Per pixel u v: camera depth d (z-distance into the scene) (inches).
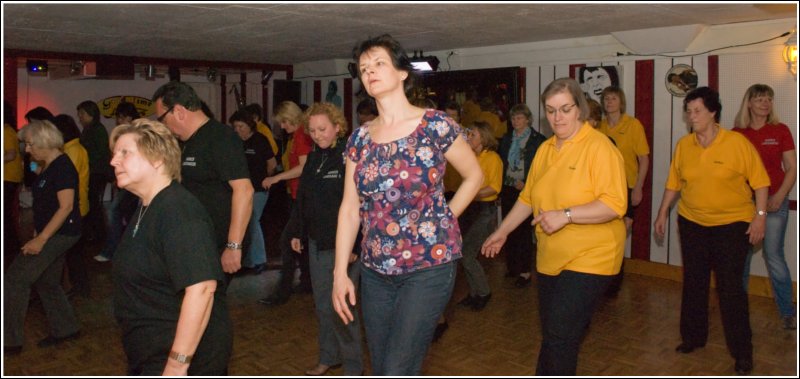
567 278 107.3
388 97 91.2
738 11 182.2
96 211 269.7
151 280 88.8
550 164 112.5
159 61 311.4
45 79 402.3
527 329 172.6
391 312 94.7
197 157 121.9
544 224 105.0
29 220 358.3
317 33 226.1
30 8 177.5
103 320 179.5
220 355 95.9
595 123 188.2
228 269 121.8
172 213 87.4
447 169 219.0
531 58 251.8
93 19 197.3
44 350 156.9
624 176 106.6
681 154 146.1
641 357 152.1
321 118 127.2
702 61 211.5
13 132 241.8
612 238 107.2
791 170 165.0
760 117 169.3
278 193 358.6
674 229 224.4
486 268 240.1
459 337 166.7
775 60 197.0
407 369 91.0
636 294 206.4
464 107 271.7
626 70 228.2
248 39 244.1
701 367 145.1
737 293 139.5
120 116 278.2
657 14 186.5
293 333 169.6
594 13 184.4
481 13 184.2
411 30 218.2
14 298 152.3
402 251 90.1
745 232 138.6
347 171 97.3
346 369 133.1
